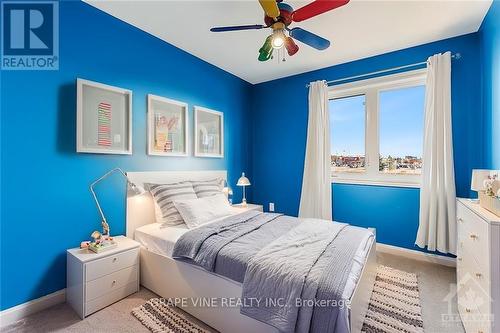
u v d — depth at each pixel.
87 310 1.76
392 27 2.40
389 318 1.73
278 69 3.54
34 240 1.81
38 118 1.83
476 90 2.47
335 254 1.53
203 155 3.20
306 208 3.49
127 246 2.04
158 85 2.67
